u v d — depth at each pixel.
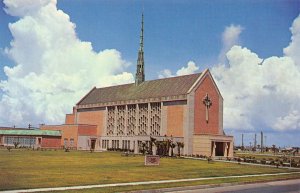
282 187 33.00
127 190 26.92
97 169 41.91
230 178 37.84
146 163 50.09
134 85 114.12
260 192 29.02
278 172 48.50
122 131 109.44
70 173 36.66
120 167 45.69
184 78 96.50
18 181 29.64
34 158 56.97
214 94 92.50
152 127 98.25
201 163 59.34
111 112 115.19
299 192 29.42
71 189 26.52
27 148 99.69
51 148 106.50
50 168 41.09
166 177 36.38
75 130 113.25
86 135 111.75
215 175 40.31
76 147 111.62
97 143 112.00
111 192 25.81
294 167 60.12
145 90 106.62
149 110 99.56
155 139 84.31
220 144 87.81
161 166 49.66
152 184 30.67
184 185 30.77
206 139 84.06
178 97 90.19
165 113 94.00
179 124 89.25
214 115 92.00
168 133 92.19
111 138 106.75
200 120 89.12
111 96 118.38
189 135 86.56
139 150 92.12
